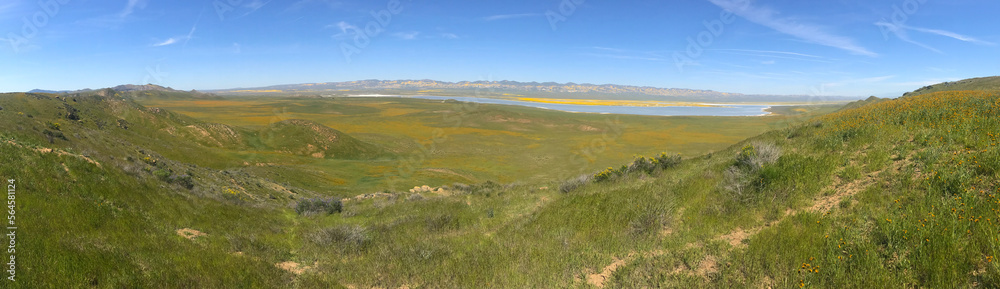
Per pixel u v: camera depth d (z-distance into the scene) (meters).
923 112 13.37
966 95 17.92
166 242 8.15
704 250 6.53
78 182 9.86
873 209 6.56
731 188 9.07
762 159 11.06
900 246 5.25
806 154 11.50
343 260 8.27
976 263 4.57
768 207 7.87
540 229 9.35
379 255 8.27
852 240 5.76
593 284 5.95
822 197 7.84
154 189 12.63
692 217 8.22
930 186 6.63
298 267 7.97
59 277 5.16
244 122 88.62
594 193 12.41
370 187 32.75
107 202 9.62
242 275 6.70
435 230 11.13
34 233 6.41
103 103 48.22
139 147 33.16
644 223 8.15
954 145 8.57
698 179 11.19
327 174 36.78
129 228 8.55
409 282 6.72
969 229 5.17
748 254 6.00
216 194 17.27
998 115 10.83
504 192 19.02
